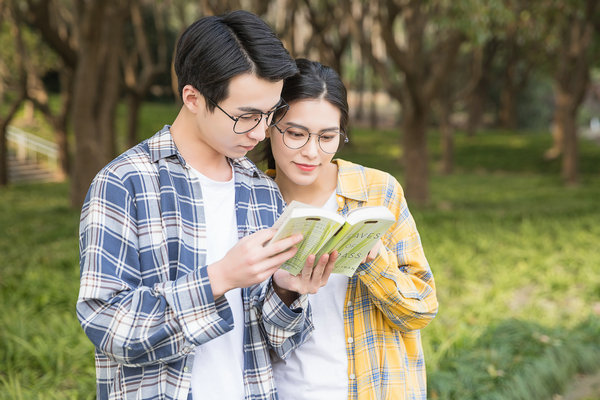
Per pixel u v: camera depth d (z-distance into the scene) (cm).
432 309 184
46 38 1055
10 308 519
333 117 177
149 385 146
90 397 349
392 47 1032
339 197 194
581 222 934
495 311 538
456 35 1067
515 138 2536
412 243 192
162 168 152
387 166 2041
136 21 1491
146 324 136
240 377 161
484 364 405
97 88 1085
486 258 730
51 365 398
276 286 162
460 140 2561
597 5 1405
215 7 641
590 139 2703
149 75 1523
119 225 144
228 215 163
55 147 2025
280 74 141
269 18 1133
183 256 149
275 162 205
